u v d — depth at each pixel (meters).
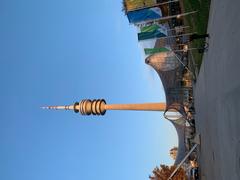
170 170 48.25
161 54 43.97
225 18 20.23
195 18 33.88
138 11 32.44
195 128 42.16
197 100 38.16
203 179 34.41
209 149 28.56
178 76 44.47
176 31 37.09
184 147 50.06
